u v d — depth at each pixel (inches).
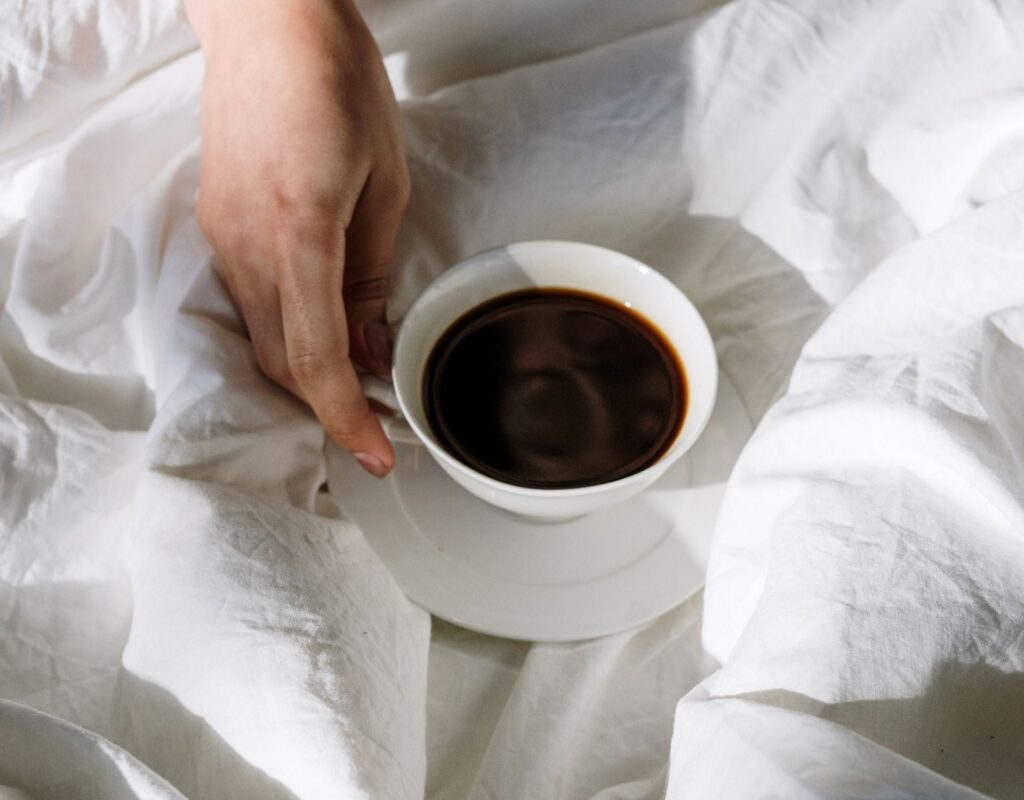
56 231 21.2
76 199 21.4
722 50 21.4
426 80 23.1
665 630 19.1
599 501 18.2
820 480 17.2
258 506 17.8
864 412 17.1
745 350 21.5
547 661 18.5
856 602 15.9
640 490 18.7
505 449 19.4
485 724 18.8
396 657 17.6
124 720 17.2
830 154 21.1
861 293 18.8
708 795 15.2
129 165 22.0
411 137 21.7
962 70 20.8
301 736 16.2
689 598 19.3
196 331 19.4
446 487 19.8
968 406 16.7
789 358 21.1
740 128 21.5
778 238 21.3
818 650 15.8
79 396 21.1
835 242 21.0
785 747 14.9
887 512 16.5
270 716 16.4
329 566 17.7
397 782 16.5
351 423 18.9
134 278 21.2
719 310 21.8
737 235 21.7
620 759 18.4
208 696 16.6
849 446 17.2
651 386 19.8
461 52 22.9
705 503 19.7
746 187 21.8
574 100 21.6
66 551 18.9
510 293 20.5
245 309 19.7
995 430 16.6
